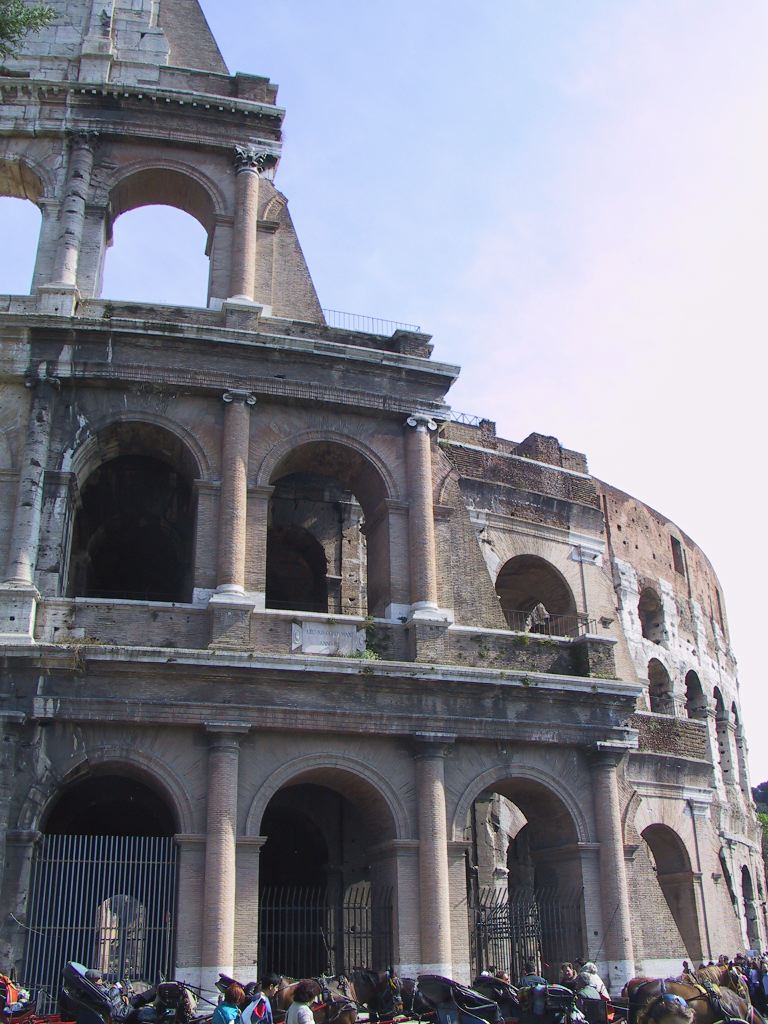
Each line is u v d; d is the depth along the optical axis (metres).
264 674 30.34
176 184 38.94
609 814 33.19
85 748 28.80
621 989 31.08
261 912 36.56
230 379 34.16
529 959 34.34
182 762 29.38
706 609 63.09
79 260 36.03
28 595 29.67
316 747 30.80
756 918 56.78
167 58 40.91
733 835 56.78
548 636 35.50
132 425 33.47
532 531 45.53
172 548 39.66
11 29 33.69
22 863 27.19
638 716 46.25
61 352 33.19
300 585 42.03
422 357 37.47
